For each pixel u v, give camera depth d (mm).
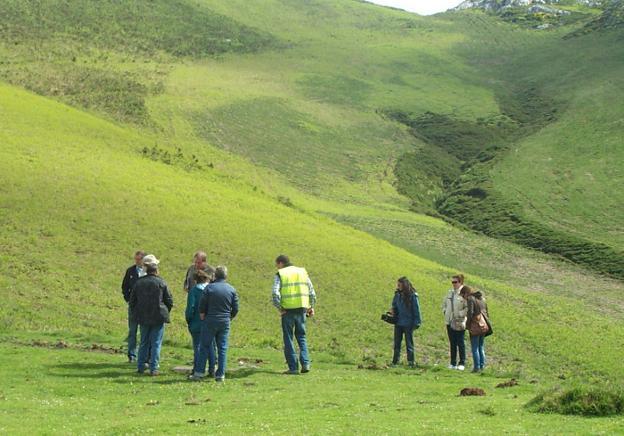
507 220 121438
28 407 16219
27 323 31406
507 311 54906
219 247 52562
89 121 86312
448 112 191625
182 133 126562
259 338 35375
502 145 165375
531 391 20500
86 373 20953
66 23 196875
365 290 50312
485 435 13188
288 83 193625
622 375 42031
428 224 113250
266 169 124688
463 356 28109
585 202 130875
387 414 15898
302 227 65938
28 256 42656
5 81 119875
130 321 23844
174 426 14500
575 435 13070
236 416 15664
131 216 54031
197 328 21672
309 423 14664
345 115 175875
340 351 34219
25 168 58031
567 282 89375
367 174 141000
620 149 154500
